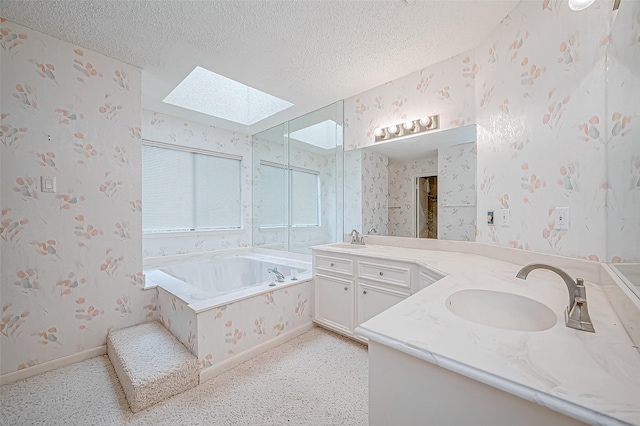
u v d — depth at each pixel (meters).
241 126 3.50
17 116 1.70
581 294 0.81
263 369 1.85
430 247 2.25
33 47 1.74
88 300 1.97
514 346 0.66
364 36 1.80
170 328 2.07
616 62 1.04
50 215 1.82
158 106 2.84
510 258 1.62
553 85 1.36
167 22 1.65
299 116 3.23
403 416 0.71
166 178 3.09
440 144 2.16
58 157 1.84
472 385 0.59
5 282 1.68
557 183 1.34
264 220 3.72
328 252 2.39
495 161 1.76
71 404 1.50
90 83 1.95
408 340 0.69
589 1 1.07
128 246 2.15
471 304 1.12
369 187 2.66
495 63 1.75
